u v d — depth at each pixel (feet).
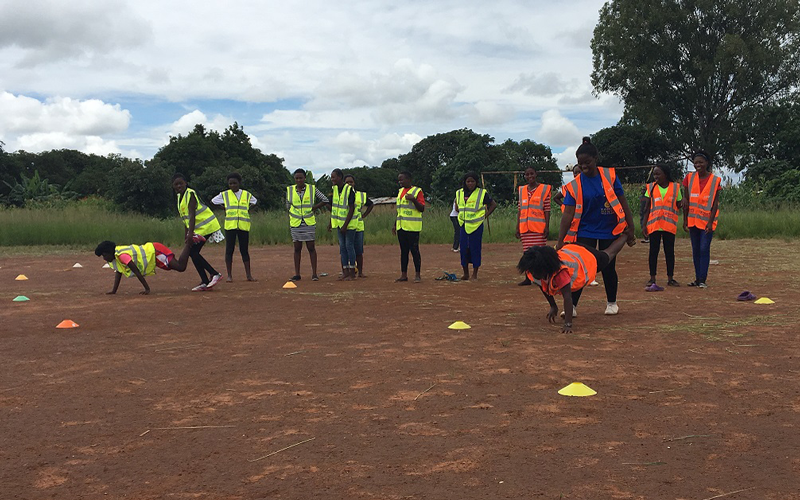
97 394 15.53
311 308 27.89
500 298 30.07
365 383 15.92
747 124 146.10
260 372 17.20
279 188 166.61
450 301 29.27
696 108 154.51
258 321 24.93
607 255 22.26
